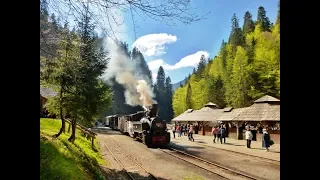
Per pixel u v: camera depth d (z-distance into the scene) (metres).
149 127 24.48
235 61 62.12
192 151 20.81
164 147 23.56
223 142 27.34
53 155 7.97
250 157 17.70
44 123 17.81
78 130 23.22
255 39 70.50
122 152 20.06
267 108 27.92
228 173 13.08
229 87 64.31
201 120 38.88
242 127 30.75
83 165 9.30
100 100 14.16
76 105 12.19
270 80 54.34
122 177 12.36
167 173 13.26
